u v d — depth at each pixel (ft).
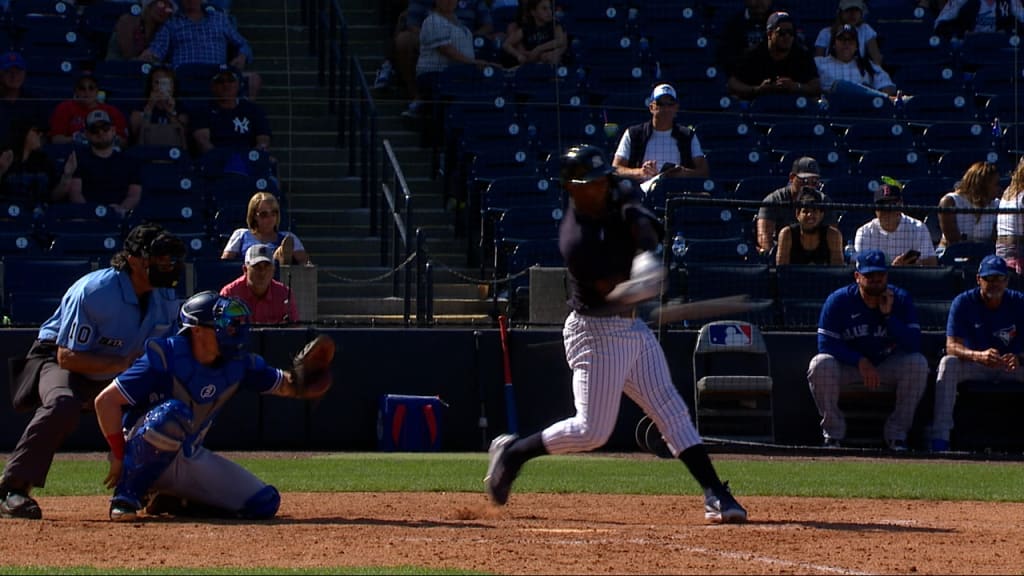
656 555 46.52
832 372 92.48
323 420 94.89
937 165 125.18
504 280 101.50
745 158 121.70
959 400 95.30
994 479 77.20
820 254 102.12
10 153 113.09
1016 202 101.96
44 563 44.93
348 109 137.28
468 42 136.56
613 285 51.52
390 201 120.37
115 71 127.75
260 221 100.83
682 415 54.85
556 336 96.22
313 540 49.78
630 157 114.21
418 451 93.50
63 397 55.88
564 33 138.92
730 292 98.43
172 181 114.01
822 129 127.75
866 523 56.65
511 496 66.69
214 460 56.18
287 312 94.73
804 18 147.64
